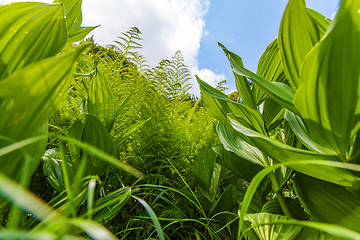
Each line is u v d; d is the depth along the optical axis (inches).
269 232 20.8
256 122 27.0
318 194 21.6
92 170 25.8
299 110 19.3
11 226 6.9
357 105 16.1
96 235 6.8
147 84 45.0
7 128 10.6
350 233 7.0
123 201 21.6
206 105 32.4
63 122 37.4
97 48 53.9
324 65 15.8
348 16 13.8
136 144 41.0
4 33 14.5
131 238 29.1
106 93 31.8
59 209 15.4
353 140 19.1
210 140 51.9
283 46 22.4
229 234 31.8
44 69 10.3
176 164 42.7
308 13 20.5
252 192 12.5
